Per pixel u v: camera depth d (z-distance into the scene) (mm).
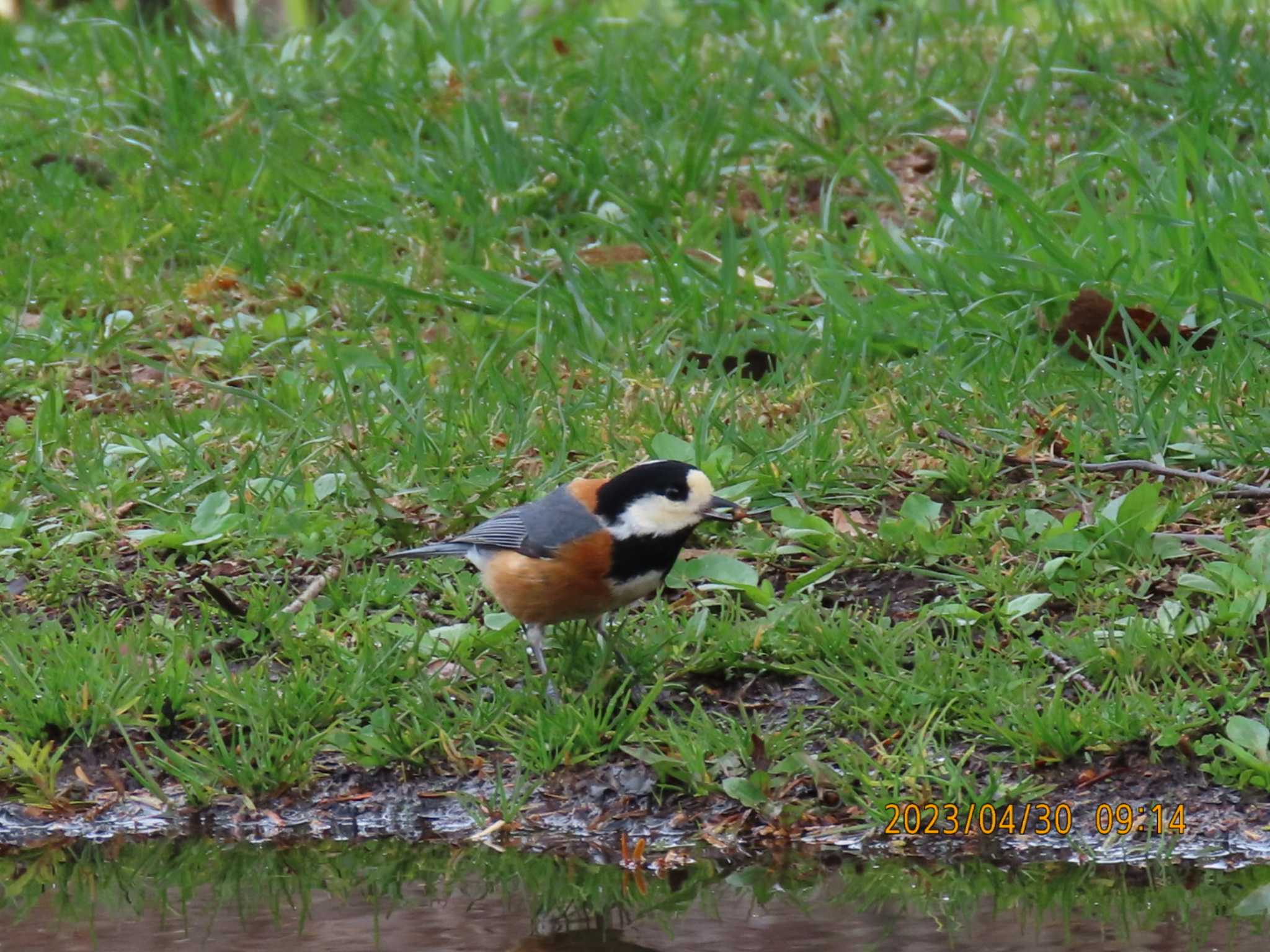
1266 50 17688
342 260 15445
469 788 9359
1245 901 8234
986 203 15586
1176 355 12484
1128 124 16656
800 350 13023
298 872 8867
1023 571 10258
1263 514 10852
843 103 17281
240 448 12297
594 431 12180
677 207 16016
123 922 8297
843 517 10922
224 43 19438
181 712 9820
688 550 10844
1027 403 12227
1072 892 8398
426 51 19141
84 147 17672
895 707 9398
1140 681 9398
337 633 10133
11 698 9727
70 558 11016
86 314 14719
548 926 8156
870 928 8016
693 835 8984
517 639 10047
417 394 12828
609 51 18812
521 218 15867
